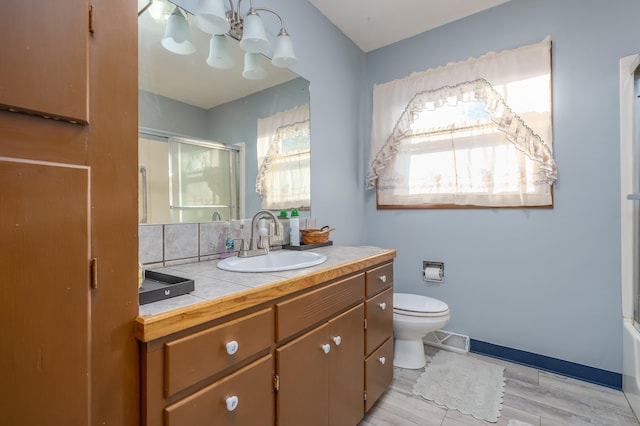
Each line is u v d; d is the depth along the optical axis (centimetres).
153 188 122
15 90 47
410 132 242
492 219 213
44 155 50
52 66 51
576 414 152
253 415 87
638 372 150
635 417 149
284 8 182
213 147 144
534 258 200
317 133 210
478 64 212
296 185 193
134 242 64
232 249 148
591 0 182
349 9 212
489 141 210
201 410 73
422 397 167
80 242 55
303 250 171
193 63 136
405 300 212
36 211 50
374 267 155
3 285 46
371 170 258
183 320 69
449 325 230
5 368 46
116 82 60
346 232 241
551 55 192
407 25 230
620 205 175
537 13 197
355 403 135
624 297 173
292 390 100
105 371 59
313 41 206
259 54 167
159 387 66
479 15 216
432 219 236
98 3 57
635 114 168
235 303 81
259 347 89
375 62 263
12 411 47
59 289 52
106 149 59
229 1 145
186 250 130
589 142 183
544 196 194
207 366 75
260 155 168
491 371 194
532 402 162
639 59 159
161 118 125
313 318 109
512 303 207
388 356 167
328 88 221
